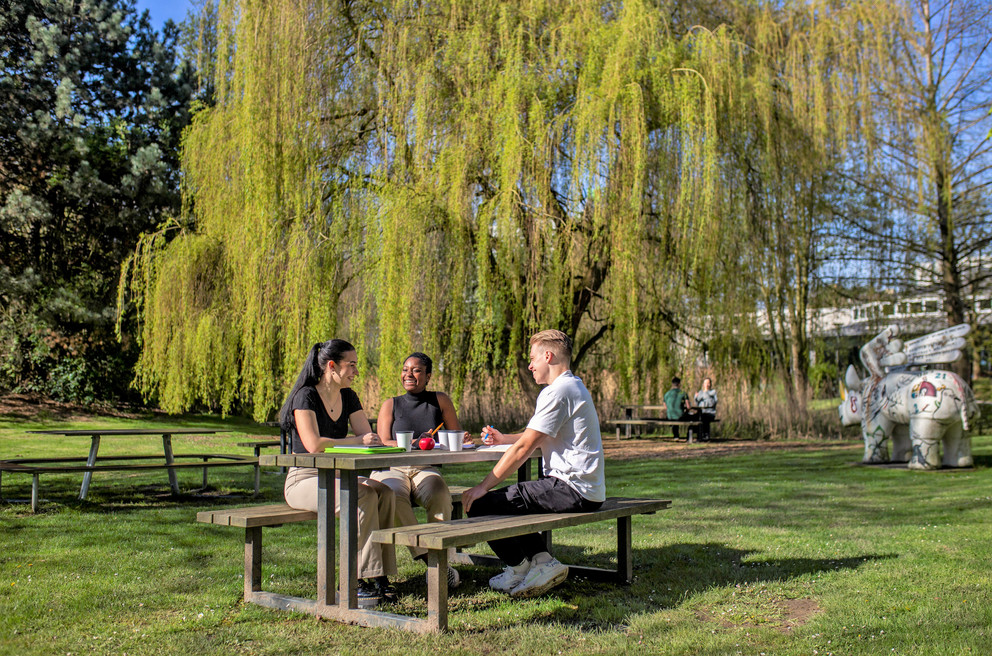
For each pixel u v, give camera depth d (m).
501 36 13.08
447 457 3.98
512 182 12.12
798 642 3.30
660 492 8.55
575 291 14.35
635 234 12.31
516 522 3.78
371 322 13.50
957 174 19.52
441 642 3.35
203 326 14.09
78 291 18.88
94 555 5.05
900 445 11.98
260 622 3.68
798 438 18.27
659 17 13.16
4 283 17.69
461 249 12.67
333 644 3.35
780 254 14.23
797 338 17.58
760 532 6.01
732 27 14.34
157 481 9.37
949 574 4.49
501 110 12.56
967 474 10.07
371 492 4.13
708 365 15.26
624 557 4.50
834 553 5.16
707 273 12.91
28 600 3.93
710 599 4.07
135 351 19.95
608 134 11.91
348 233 13.17
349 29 13.95
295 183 12.97
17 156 19.20
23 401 18.22
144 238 14.93
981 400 20.83
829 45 14.48
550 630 3.53
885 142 16.08
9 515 6.65
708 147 11.98
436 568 3.52
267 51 12.79
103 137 19.70
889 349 11.95
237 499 8.08
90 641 3.32
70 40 19.94
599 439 4.24
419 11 13.65
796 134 13.91
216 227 14.25
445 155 12.65
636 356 12.88
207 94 21.67
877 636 3.36
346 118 14.05
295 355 12.79
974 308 20.41
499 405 17.19
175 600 4.02
